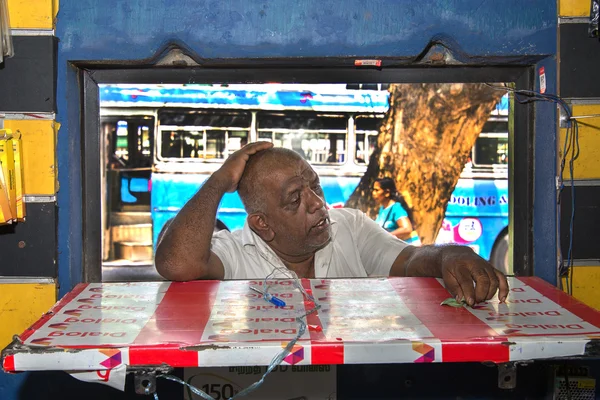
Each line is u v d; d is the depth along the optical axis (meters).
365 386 2.02
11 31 1.90
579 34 1.95
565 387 1.95
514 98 2.10
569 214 1.97
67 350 1.20
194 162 5.43
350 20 1.94
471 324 1.35
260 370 1.89
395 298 1.58
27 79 1.91
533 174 2.07
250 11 1.94
